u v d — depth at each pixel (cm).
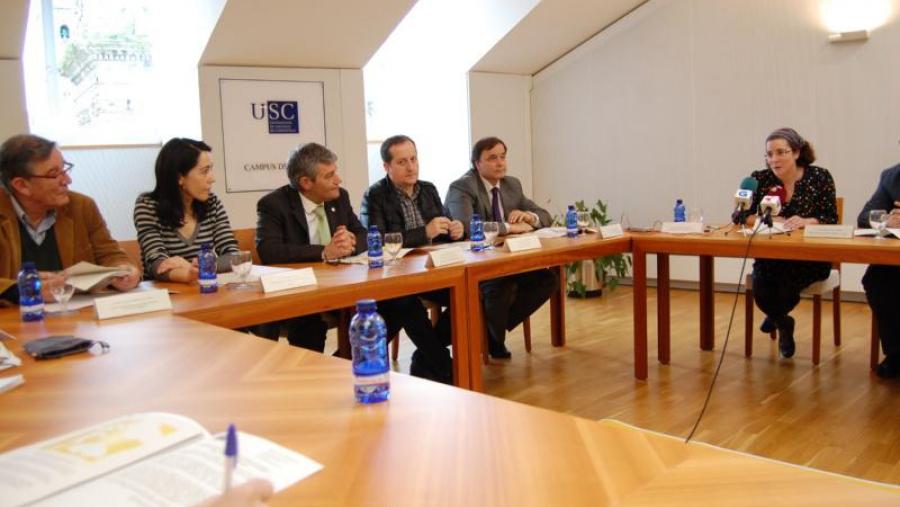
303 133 493
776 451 241
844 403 286
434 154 623
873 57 462
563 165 631
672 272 573
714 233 321
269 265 280
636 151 582
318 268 261
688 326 439
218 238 281
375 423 97
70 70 452
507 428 93
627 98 582
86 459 80
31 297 185
